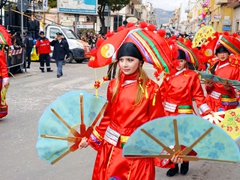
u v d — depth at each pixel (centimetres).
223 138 250
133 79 301
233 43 562
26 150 552
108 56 300
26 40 1627
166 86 474
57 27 2123
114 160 297
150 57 284
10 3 2392
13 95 983
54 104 304
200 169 500
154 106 299
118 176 295
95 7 3056
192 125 255
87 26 2806
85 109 311
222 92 566
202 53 576
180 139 264
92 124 314
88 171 479
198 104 447
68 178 454
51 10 4594
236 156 251
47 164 500
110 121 311
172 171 469
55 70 1647
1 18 2342
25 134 633
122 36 296
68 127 309
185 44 475
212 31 716
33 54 2055
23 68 1527
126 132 296
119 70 311
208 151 261
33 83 1202
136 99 295
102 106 311
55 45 1377
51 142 307
